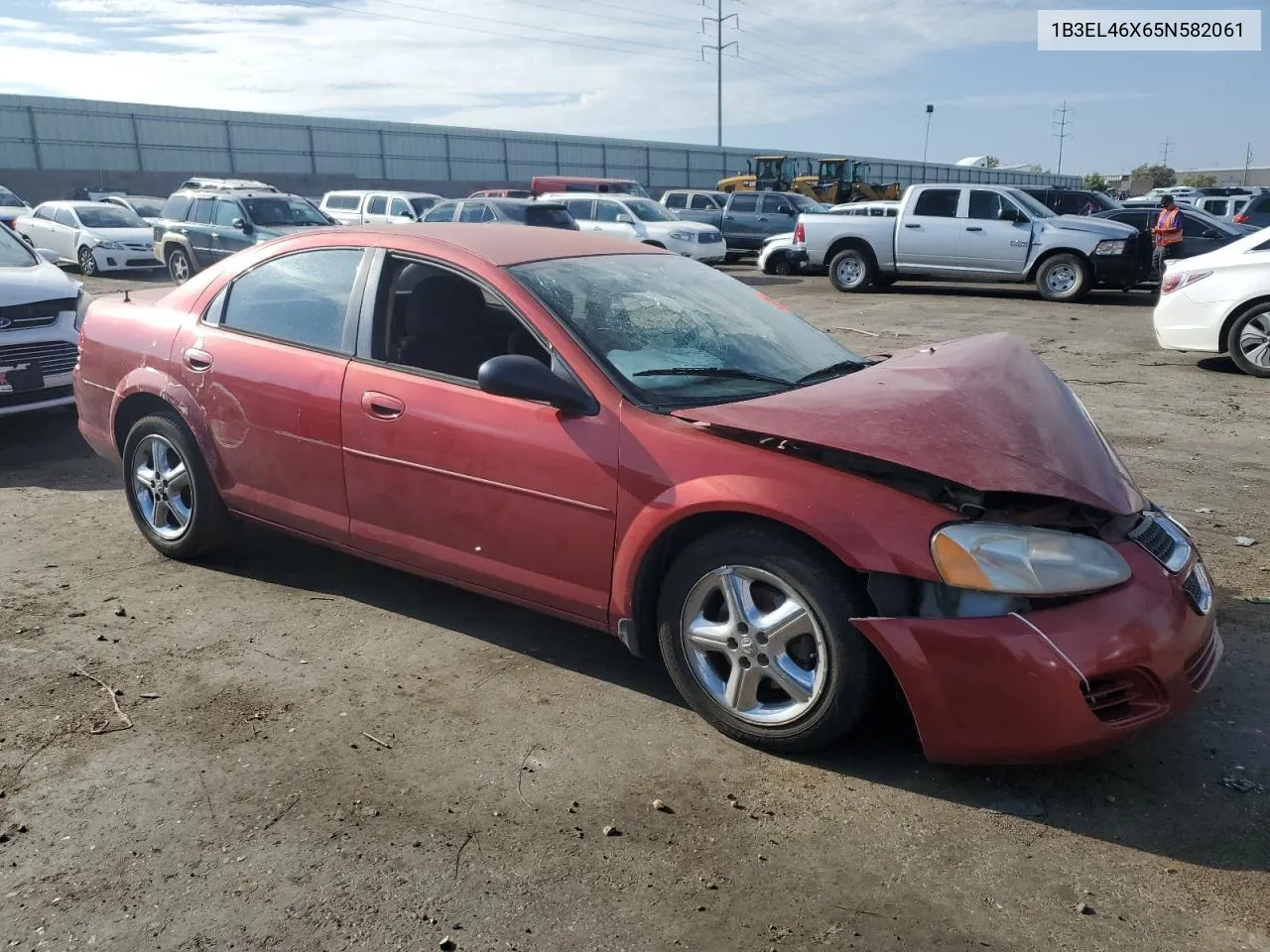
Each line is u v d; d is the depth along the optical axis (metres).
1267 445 6.91
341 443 3.81
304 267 4.11
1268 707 3.37
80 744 3.11
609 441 3.19
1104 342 11.73
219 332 4.27
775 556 2.92
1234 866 2.57
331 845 2.64
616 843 2.65
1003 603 2.70
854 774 2.97
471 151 58.00
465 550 3.59
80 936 2.31
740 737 3.12
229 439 4.19
